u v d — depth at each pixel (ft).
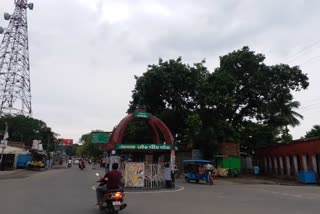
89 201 48.26
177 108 147.02
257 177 134.72
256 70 147.23
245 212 40.01
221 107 135.33
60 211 38.83
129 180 76.02
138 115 89.25
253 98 152.46
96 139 167.84
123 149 85.51
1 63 254.47
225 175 132.98
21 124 259.80
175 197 57.36
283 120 151.84
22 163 171.94
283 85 146.72
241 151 167.02
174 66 137.28
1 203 44.09
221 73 141.59
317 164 110.52
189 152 149.89
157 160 105.40
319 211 41.50
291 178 124.67
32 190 62.59
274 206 46.01
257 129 165.17
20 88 260.62
